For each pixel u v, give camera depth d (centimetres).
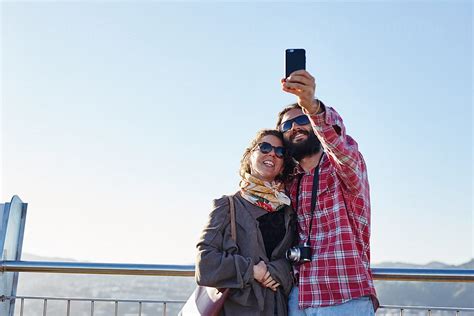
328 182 526
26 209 679
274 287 522
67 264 640
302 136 537
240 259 518
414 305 609
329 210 520
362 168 527
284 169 552
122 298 643
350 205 518
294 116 541
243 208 539
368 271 523
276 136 547
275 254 531
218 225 534
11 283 657
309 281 515
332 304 505
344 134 504
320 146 536
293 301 525
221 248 533
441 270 595
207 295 527
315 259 516
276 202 538
